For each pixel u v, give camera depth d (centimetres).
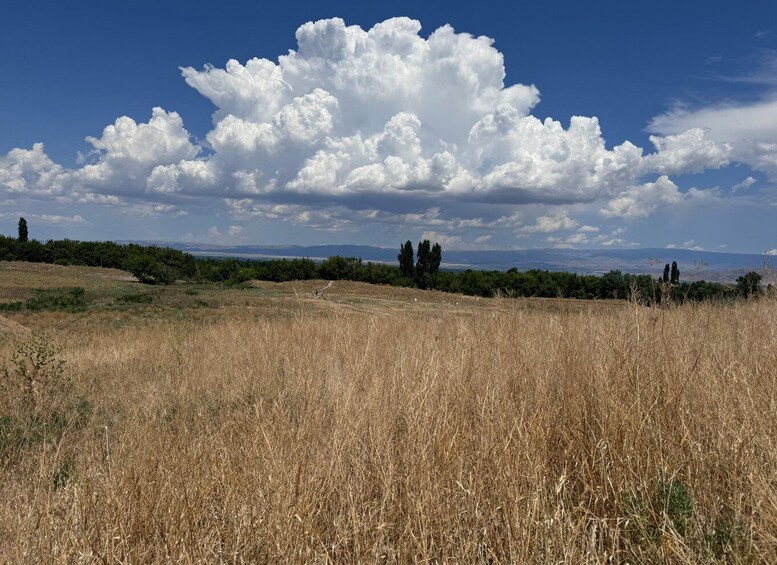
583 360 459
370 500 318
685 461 307
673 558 243
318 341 901
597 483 307
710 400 358
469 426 375
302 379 585
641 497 281
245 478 330
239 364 829
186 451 372
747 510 262
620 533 266
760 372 414
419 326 902
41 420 562
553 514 266
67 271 7669
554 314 742
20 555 272
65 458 430
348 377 545
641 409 346
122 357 1080
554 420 370
